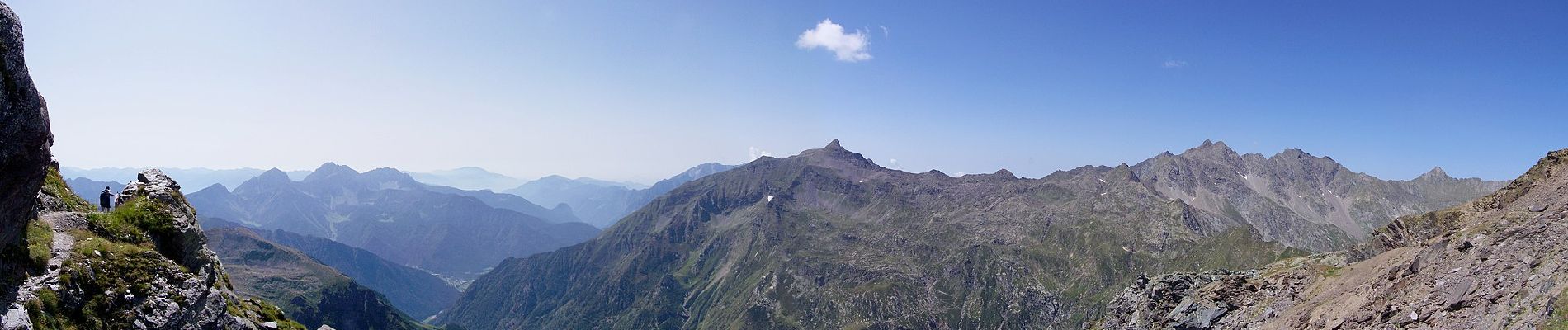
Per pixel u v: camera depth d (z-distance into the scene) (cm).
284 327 5903
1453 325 5047
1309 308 7419
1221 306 8962
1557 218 5406
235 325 4900
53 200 4406
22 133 3284
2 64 3128
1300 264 9550
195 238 5216
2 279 3344
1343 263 9144
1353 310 6475
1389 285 6488
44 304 3488
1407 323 5519
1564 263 4547
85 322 3691
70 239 4100
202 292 4566
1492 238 5838
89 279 3862
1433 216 8669
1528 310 4397
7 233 3403
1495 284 5078
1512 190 8038
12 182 3322
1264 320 8044
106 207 5041
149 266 4288
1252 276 10131
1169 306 10169
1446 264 6000
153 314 4056
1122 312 11500
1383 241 9094
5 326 3123
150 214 4884
